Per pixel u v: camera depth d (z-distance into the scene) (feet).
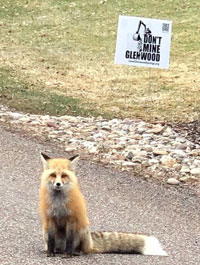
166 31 52.06
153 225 29.94
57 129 46.34
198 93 59.00
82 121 49.16
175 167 39.29
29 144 41.81
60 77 63.67
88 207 31.78
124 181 36.22
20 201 31.60
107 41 76.48
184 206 33.09
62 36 77.82
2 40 75.82
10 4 88.43
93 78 63.98
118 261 23.85
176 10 83.97
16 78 61.67
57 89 59.31
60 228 24.25
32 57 70.03
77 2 89.15
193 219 31.37
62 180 23.31
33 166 37.88
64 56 71.20
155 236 28.32
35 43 75.36
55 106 53.26
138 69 67.05
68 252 23.82
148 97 57.93
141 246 25.20
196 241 28.12
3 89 56.75
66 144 42.93
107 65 68.54
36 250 24.62
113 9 85.81
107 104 55.42
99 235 24.98
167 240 27.91
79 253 24.29
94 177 36.45
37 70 65.46
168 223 30.40
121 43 51.52
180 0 87.40
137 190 34.96
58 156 39.88
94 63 69.21
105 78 64.18
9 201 31.40
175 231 29.35
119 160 40.06
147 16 81.87
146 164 39.47
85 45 75.15
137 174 37.93
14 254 23.94
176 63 68.39
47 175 23.72
